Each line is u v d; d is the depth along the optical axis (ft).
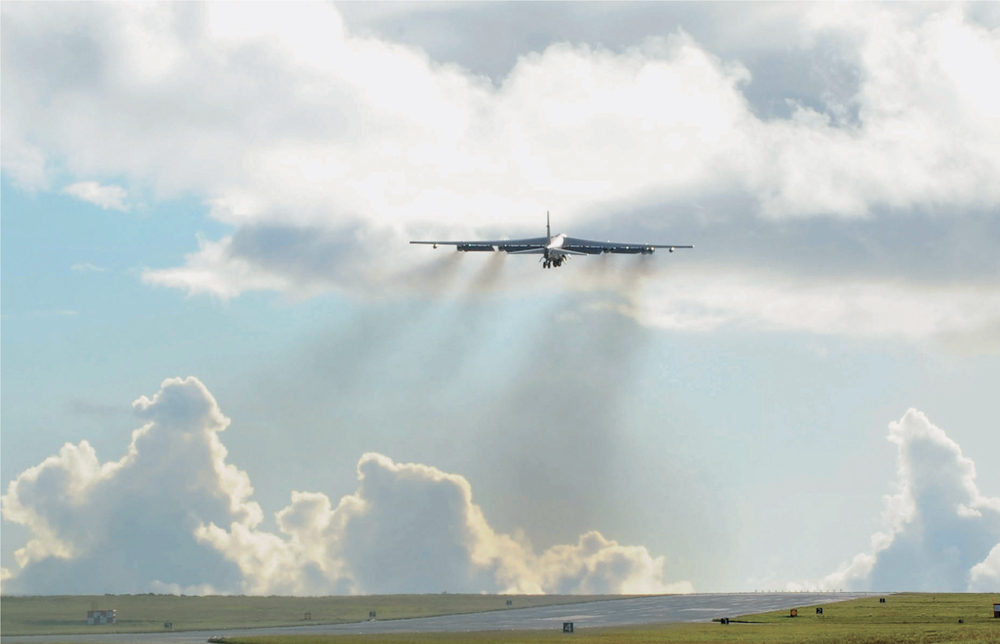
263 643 647.15
